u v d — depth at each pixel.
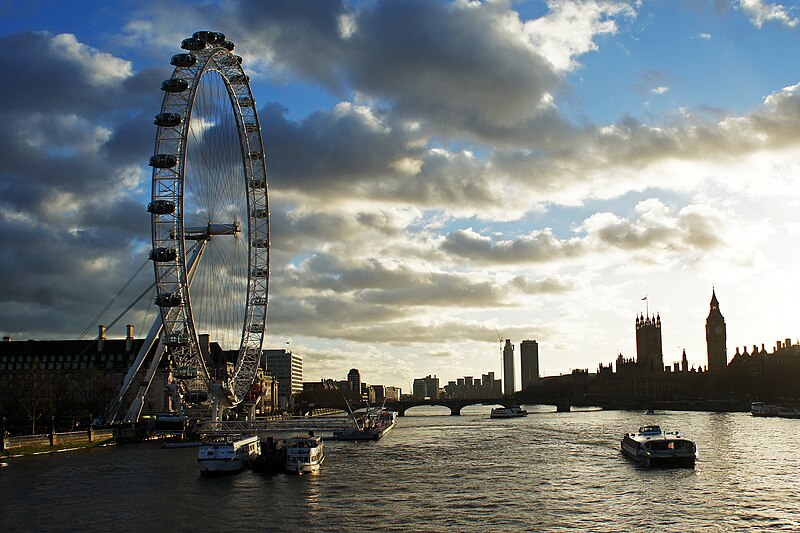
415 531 84.88
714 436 198.38
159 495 109.19
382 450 177.50
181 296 177.88
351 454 167.50
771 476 120.06
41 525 90.81
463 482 118.94
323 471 134.38
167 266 177.88
